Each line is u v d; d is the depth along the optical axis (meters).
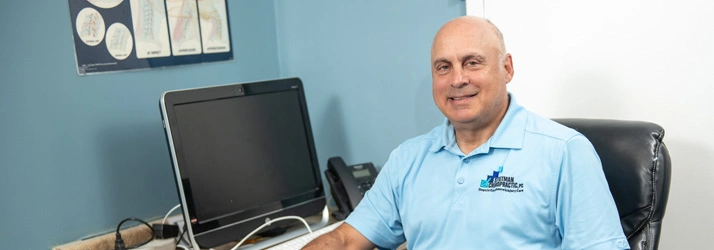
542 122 1.42
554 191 1.33
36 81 1.71
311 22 2.26
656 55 1.58
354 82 2.18
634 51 1.61
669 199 1.62
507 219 1.35
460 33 1.40
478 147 1.44
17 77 1.67
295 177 1.97
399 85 2.05
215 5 2.13
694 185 1.58
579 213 1.29
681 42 1.54
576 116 1.73
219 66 2.16
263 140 1.90
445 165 1.49
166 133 1.68
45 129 1.73
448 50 1.40
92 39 1.82
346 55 2.18
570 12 1.69
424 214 1.47
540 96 1.78
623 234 1.26
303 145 2.01
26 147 1.70
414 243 1.52
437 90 1.45
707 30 1.50
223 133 1.80
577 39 1.69
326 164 2.34
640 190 1.28
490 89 1.39
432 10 1.92
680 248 1.62
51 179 1.75
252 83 1.90
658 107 1.60
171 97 1.70
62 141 1.77
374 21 2.07
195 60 2.08
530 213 1.34
